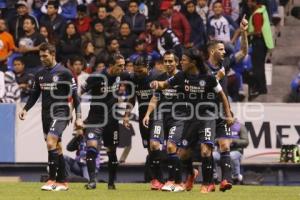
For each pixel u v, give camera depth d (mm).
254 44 62438
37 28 60969
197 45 62594
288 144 52125
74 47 60594
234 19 66438
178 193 37000
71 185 44312
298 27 71125
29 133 52500
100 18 62500
